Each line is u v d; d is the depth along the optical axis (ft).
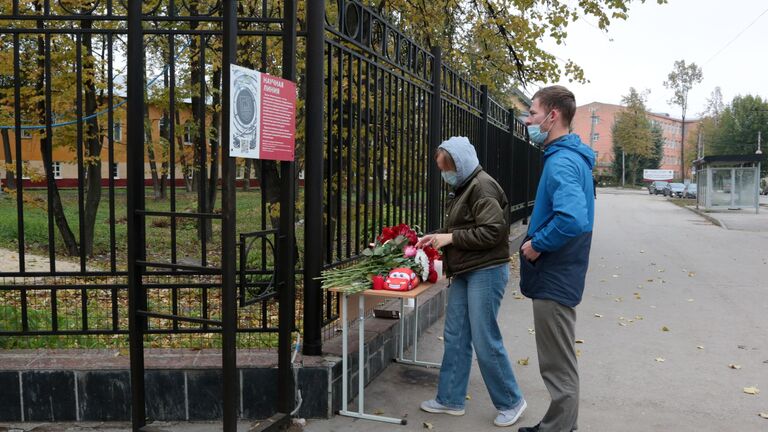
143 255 11.03
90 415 11.74
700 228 61.57
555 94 10.52
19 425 11.59
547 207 10.35
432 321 19.79
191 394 11.75
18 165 12.15
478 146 28.55
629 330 20.02
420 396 13.64
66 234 32.96
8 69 21.88
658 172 255.70
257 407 11.88
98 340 13.74
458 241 11.89
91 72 23.91
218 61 20.65
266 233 11.09
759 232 56.85
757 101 227.40
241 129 9.98
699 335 19.42
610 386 14.65
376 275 12.04
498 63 40.34
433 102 20.25
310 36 12.43
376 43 15.58
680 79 251.19
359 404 12.28
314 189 12.56
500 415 12.17
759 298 25.39
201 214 10.29
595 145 325.01
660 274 31.68
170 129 11.98
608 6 34.96
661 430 12.09
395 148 17.01
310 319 12.64
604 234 54.49
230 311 10.05
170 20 11.73
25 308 12.28
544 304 10.39
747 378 15.25
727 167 86.02
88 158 29.43
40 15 11.92
